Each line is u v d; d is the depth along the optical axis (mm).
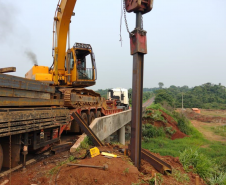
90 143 7898
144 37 5383
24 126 5242
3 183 4508
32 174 5156
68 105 9977
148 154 6121
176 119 24141
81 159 5773
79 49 12250
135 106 5395
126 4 5445
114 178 4367
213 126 28688
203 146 16250
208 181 6504
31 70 11766
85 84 12266
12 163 5332
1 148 5078
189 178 5875
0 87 4953
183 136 20781
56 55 11797
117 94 28609
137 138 5426
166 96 44344
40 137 6191
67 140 9602
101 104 15203
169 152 13148
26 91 5980
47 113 6316
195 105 56594
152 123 21828
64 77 12117
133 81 5461
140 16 5344
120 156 5883
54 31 11820
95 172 4504
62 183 4316
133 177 4617
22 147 5570
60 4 11531
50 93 7410
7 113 4668
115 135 17531
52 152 7094
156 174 5051
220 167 9469
